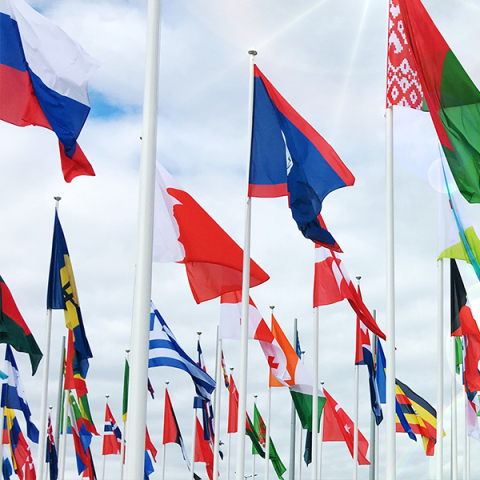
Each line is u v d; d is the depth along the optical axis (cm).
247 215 1612
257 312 2142
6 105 1308
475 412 2511
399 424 3172
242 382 1534
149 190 977
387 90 1434
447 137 1266
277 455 4328
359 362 2808
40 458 2081
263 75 1652
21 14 1337
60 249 1991
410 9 1300
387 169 1435
